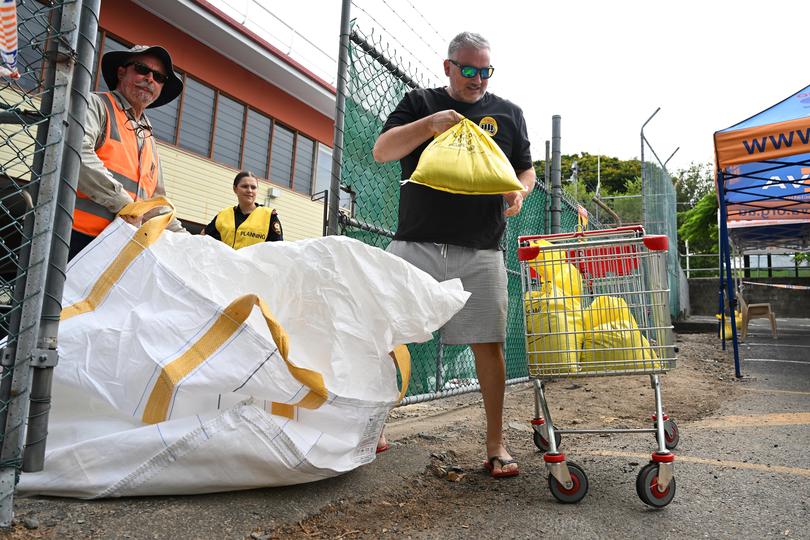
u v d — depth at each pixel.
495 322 2.60
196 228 10.63
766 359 7.27
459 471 2.54
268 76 11.70
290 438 1.85
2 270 2.15
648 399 4.54
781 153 5.17
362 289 2.12
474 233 2.62
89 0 1.74
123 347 1.80
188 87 10.22
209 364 1.78
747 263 18.36
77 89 1.72
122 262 1.96
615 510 2.05
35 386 1.64
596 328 2.34
